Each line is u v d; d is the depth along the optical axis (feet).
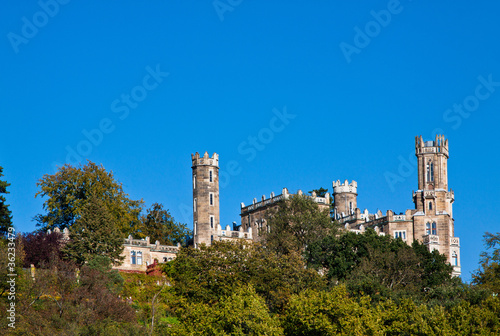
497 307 306.96
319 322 289.94
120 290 344.28
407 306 307.99
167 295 347.77
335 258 398.83
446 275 399.65
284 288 346.74
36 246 378.53
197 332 297.53
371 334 289.33
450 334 284.00
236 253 365.81
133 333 296.71
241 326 295.89
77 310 299.99
